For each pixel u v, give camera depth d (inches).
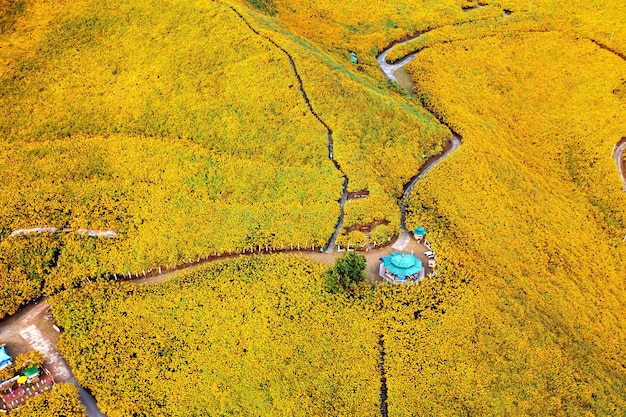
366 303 2381.9
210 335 2258.9
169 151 3006.9
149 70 3376.0
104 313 2319.1
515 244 3046.3
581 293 2982.3
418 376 2175.2
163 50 3472.0
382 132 3390.7
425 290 2447.1
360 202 2829.7
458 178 3245.6
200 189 2856.8
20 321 2311.8
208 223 2694.4
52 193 2760.8
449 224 2918.3
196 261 2564.0
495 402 2148.1
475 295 2486.5
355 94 3545.8
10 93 3201.3
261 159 3041.3
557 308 2768.2
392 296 2410.2
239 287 2428.6
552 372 2330.2
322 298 2391.7
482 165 3412.9
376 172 3068.4
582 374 2393.0
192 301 2368.4
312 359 2198.6
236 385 2112.5
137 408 2016.5
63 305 2333.9
